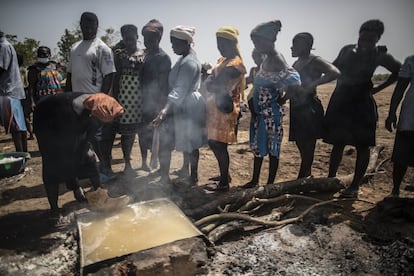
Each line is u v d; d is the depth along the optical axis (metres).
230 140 4.14
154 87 4.54
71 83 4.54
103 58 4.32
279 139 4.07
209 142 4.25
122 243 2.88
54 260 2.94
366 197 4.17
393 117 3.75
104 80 4.38
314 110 4.14
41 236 3.31
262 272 2.79
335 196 4.20
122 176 4.95
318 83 3.76
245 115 9.73
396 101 3.69
